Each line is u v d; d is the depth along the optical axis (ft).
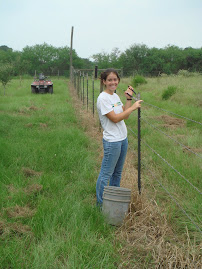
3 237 11.00
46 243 10.43
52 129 28.53
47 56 189.88
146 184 16.01
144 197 13.67
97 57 171.42
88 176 16.81
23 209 12.85
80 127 30.07
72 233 10.93
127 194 12.14
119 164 13.61
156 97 48.98
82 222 11.87
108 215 12.26
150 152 20.81
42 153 20.03
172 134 26.53
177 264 9.79
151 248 10.47
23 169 17.28
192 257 9.99
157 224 11.79
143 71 139.85
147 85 66.85
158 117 32.83
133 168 17.87
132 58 145.28
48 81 65.57
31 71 185.37
